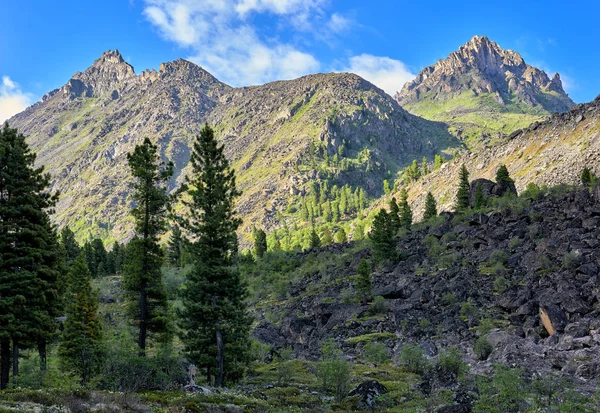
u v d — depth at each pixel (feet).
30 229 143.13
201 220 155.02
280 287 349.41
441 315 214.28
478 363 150.00
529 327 174.09
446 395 110.73
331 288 312.50
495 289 234.17
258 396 120.16
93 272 509.35
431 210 480.23
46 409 76.23
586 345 142.72
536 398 97.60
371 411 108.68
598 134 603.67
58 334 148.66
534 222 303.07
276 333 245.24
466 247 309.63
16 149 146.61
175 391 107.76
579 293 183.32
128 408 84.58
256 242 586.04
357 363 173.58
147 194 158.71
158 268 164.35
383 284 291.38
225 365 146.92
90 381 115.96
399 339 197.16
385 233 334.44
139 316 164.35
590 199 305.73
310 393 129.70
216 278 151.94
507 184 440.45
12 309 132.36
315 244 581.12
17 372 142.61
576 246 238.89
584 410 89.71
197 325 148.15
